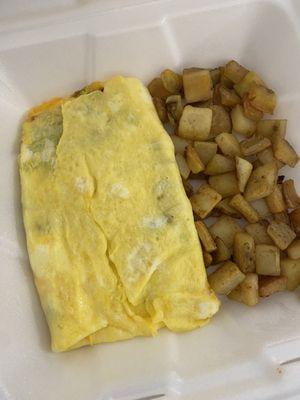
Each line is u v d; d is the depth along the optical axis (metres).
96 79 0.26
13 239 0.23
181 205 0.23
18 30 0.24
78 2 0.24
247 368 0.21
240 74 0.26
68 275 0.22
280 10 0.25
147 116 0.24
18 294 0.22
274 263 0.24
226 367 0.21
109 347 0.23
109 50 0.25
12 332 0.21
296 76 0.26
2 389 0.20
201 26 0.25
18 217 0.24
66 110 0.24
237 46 0.26
